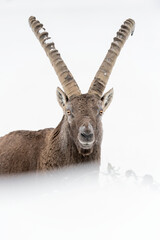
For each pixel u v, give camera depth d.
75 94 11.39
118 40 12.55
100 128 11.05
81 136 10.04
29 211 8.15
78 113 10.63
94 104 10.88
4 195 11.98
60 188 10.28
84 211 7.75
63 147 11.12
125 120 31.30
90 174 10.27
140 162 19.08
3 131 30.64
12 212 8.29
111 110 34.25
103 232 7.23
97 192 8.27
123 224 7.37
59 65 11.91
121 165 18.42
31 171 12.04
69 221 7.58
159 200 7.84
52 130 12.68
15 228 7.65
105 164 18.41
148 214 7.53
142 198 7.92
